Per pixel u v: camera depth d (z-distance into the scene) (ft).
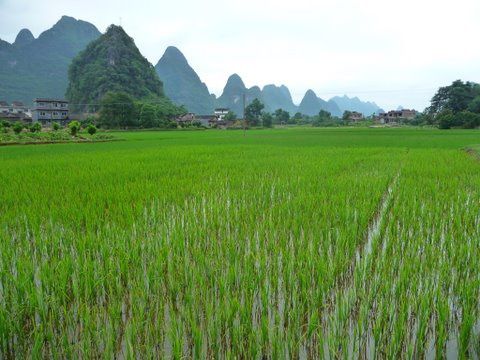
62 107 296.92
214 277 13.69
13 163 49.21
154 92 425.28
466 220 20.57
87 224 19.99
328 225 19.08
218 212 22.27
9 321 10.59
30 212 22.03
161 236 17.69
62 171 40.37
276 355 9.68
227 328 10.66
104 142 114.73
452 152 64.03
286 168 42.98
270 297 12.87
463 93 292.61
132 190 28.76
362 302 11.78
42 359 10.12
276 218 21.48
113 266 13.88
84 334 10.18
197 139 129.29
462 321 11.07
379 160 51.72
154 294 12.98
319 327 10.69
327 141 109.81
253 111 345.51
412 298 11.82
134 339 10.21
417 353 10.13
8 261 15.16
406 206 23.80
